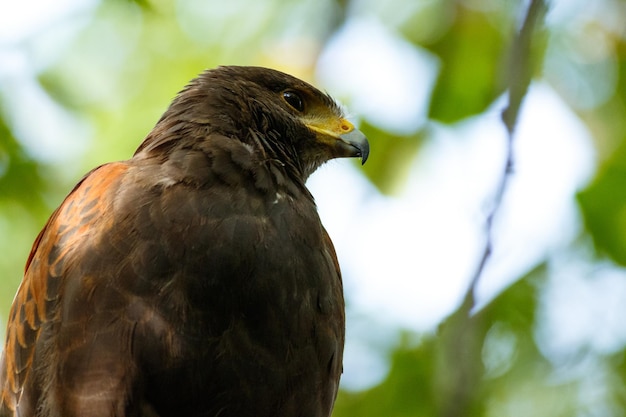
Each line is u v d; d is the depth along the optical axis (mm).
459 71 15242
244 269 9062
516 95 10031
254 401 9148
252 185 9555
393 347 14805
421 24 15680
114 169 9500
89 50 16219
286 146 10523
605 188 15352
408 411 14375
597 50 16250
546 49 16078
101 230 9008
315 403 9469
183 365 8844
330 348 9516
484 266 9734
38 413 8977
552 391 14648
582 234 15273
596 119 16000
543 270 15031
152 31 16453
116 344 8734
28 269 9594
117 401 8695
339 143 10789
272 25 16188
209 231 9070
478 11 15422
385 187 15031
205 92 10266
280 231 9344
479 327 9766
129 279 8844
